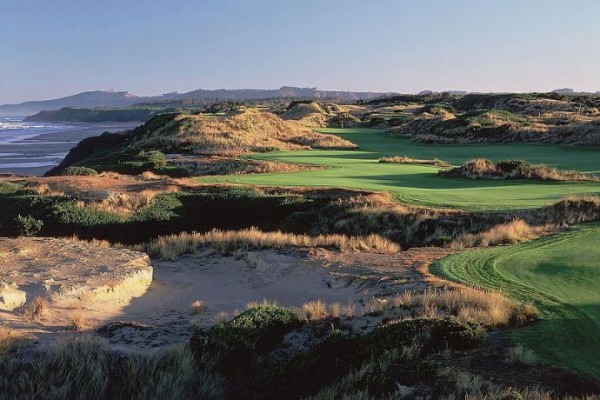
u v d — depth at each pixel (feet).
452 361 22.90
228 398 25.79
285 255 53.36
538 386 19.72
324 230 70.69
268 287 47.67
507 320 27.45
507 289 33.83
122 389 25.79
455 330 24.82
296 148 170.19
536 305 30.25
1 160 268.41
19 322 34.45
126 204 87.20
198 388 25.89
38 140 422.41
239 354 28.50
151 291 46.75
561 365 21.56
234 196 88.48
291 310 33.65
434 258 46.29
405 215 66.85
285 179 103.45
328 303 38.91
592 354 22.72
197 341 29.19
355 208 72.49
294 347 29.37
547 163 116.16
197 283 50.75
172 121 192.44
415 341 24.61
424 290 35.70
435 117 237.45
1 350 27.84
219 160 136.77
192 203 89.20
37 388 25.18
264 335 30.04
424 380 21.56
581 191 77.71
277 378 25.62
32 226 79.10
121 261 50.01
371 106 490.49
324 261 49.70
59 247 55.62
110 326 34.01
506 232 51.98
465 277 37.96
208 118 195.83
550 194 75.41
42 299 38.55
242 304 43.91
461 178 97.09
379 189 85.81
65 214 81.92
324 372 25.54
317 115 321.93
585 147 147.64
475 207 67.46
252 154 152.46
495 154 146.10
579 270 37.06
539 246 45.75
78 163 178.81
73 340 29.73
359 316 31.58
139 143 177.68
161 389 25.16
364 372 23.38
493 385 20.06
